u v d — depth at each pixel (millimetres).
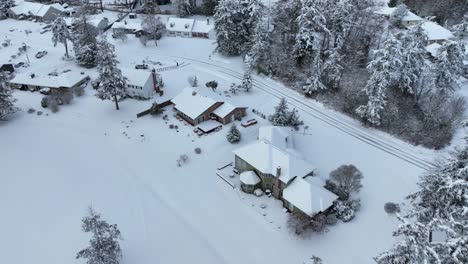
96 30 96375
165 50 97312
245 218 48875
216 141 62938
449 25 99750
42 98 77562
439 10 101125
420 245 30562
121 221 48750
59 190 54438
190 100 69000
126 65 89062
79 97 78000
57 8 117375
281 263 43094
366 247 44250
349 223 47375
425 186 40781
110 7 124750
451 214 34625
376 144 62156
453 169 39750
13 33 106750
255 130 65625
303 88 74562
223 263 43438
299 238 45594
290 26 83188
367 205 50031
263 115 69312
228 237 46469
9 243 46000
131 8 123625
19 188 55000
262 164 51000
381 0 105875
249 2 89312
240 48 90875
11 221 49219
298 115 67250
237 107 67062
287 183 48656
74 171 58281
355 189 50562
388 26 89125
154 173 57188
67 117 71938
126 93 74500
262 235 46500
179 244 45656
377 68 62125
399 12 97000
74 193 53781
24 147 64125
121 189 54406
